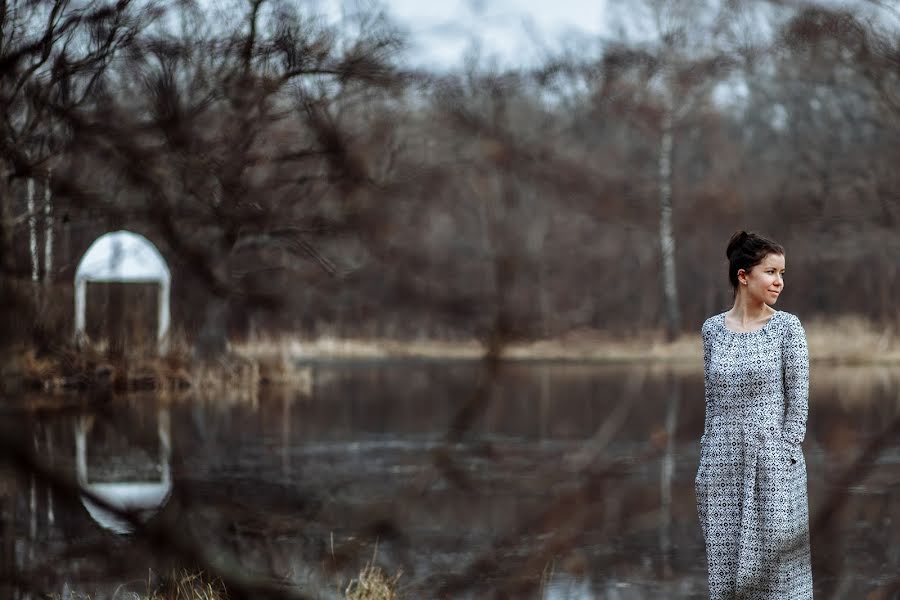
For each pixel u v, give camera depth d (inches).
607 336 1433.3
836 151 1149.7
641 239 869.8
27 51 200.8
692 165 1467.8
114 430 591.8
